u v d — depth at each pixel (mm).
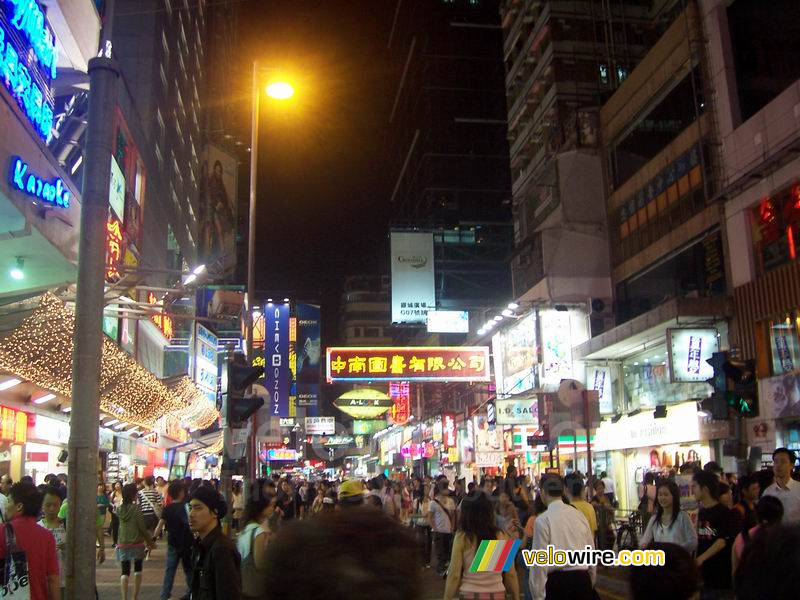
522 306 33875
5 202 12742
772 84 21031
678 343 21734
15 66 13414
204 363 44500
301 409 56094
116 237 26969
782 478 7578
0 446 19281
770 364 20406
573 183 32938
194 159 58219
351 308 121250
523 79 51312
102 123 8117
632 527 15203
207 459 54281
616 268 31422
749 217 21734
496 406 31984
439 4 96125
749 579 1726
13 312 12961
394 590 1384
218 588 4965
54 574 5363
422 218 93125
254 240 19172
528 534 9445
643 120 29438
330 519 1488
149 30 39844
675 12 45188
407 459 59031
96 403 7582
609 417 29016
